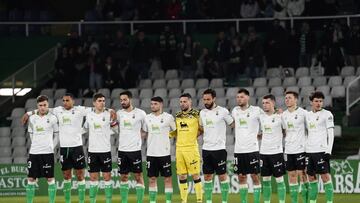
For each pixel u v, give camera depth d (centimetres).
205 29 7694
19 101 7331
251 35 7088
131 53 7394
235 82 7119
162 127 4612
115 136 6631
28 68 7419
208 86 7088
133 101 6956
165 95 6988
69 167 4750
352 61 7038
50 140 4669
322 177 4491
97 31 7731
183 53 7212
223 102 6819
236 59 7069
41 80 7481
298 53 7050
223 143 4562
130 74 7138
